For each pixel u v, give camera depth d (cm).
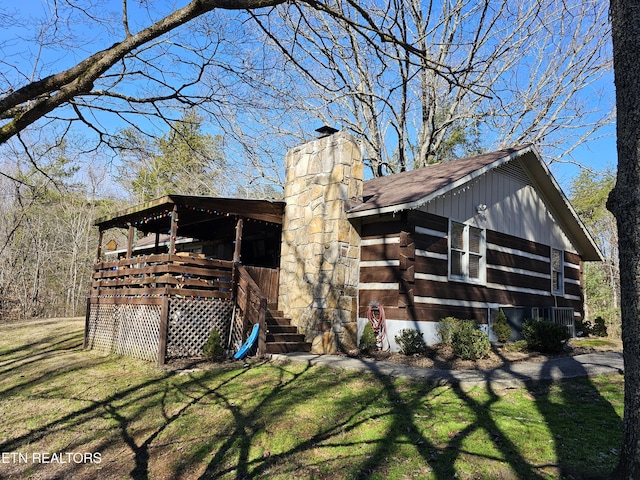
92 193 2386
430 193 909
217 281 957
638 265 314
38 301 2516
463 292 1047
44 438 579
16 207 1889
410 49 388
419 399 578
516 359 845
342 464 424
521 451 425
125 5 356
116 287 1077
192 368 814
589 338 1314
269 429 518
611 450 420
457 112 2134
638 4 333
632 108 325
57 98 302
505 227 1205
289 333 994
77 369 887
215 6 291
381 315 948
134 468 480
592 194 2711
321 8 361
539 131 2077
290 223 1100
